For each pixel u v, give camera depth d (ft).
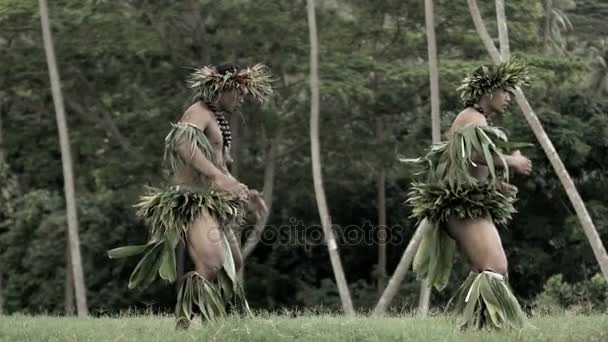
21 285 128.26
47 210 124.98
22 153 128.06
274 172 127.34
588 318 37.88
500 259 30.71
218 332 29.43
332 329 30.58
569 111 126.00
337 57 120.57
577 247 122.01
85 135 124.36
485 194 30.55
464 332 30.35
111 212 126.72
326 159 127.85
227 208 31.81
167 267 31.60
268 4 116.06
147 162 120.26
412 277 127.03
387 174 129.90
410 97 120.37
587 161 125.08
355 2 123.44
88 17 117.29
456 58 127.95
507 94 31.96
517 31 121.80
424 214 31.37
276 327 30.25
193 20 118.93
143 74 121.29
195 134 31.94
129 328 36.14
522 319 30.50
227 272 32.01
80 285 105.19
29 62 121.49
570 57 121.49
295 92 120.06
